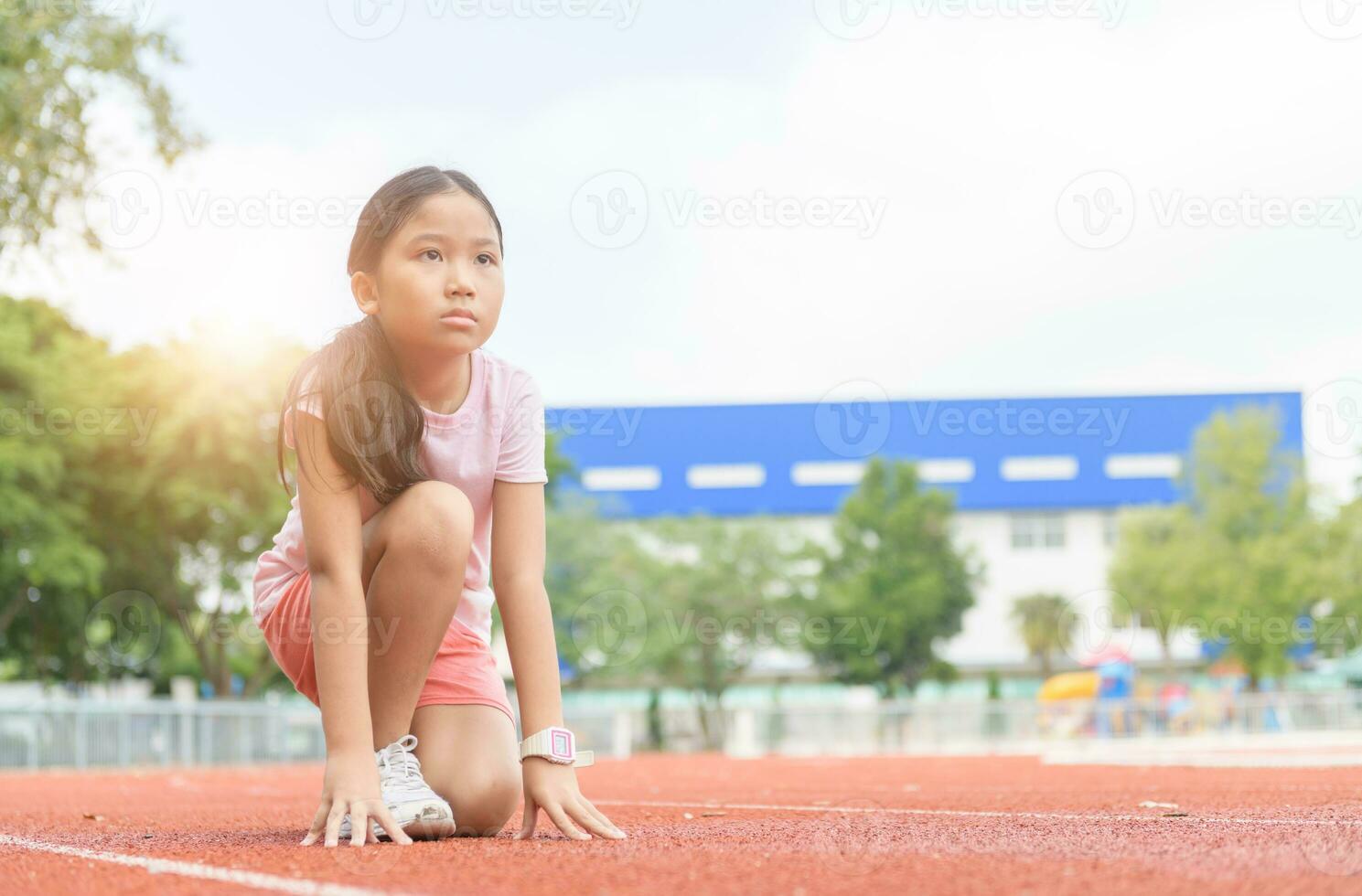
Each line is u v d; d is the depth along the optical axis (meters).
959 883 1.66
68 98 7.34
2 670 29.11
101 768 15.82
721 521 30.72
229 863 1.98
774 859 1.96
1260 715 22.70
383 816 2.31
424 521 2.43
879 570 32.94
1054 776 6.84
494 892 1.61
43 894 1.68
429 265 2.54
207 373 19.69
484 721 2.60
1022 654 42.72
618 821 2.97
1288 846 2.06
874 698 40.22
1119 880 1.67
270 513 19.91
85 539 20.83
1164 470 42.75
